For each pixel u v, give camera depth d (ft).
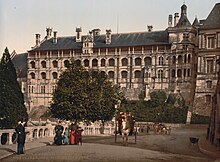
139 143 134.10
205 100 360.28
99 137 170.81
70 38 506.89
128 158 85.76
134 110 352.69
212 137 136.67
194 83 416.46
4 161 78.28
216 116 130.00
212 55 364.38
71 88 241.14
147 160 84.12
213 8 378.32
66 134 120.78
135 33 478.18
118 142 135.33
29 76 502.79
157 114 347.15
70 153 91.91
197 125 302.04
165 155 96.68
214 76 361.51
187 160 89.30
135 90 447.01
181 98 416.46
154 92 416.87
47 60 497.05
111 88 265.95
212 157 99.45
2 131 108.99
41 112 478.59
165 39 450.71
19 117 194.59
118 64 465.47
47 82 493.77
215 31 363.56
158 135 193.88
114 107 264.72
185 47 427.33
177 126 308.60
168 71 437.17
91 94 241.55
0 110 191.21
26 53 550.36
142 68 451.53
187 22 434.71
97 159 82.12
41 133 146.41
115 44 472.03
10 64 199.00
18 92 198.59
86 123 241.55
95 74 259.80
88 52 478.59
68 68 253.44
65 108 238.68
